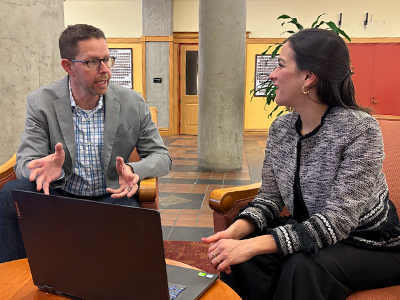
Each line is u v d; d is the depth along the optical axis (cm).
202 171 482
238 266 119
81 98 159
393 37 829
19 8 248
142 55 843
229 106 466
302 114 117
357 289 105
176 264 104
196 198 355
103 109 166
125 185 142
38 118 159
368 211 109
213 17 445
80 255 80
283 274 98
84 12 857
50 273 86
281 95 116
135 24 857
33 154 155
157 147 174
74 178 165
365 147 104
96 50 147
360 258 104
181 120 904
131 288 75
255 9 848
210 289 89
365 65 849
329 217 101
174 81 880
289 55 111
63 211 78
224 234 111
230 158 479
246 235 118
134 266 74
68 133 160
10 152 251
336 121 109
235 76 462
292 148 121
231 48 452
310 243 98
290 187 120
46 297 86
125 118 167
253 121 904
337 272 100
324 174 111
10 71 247
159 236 68
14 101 250
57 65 283
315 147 113
